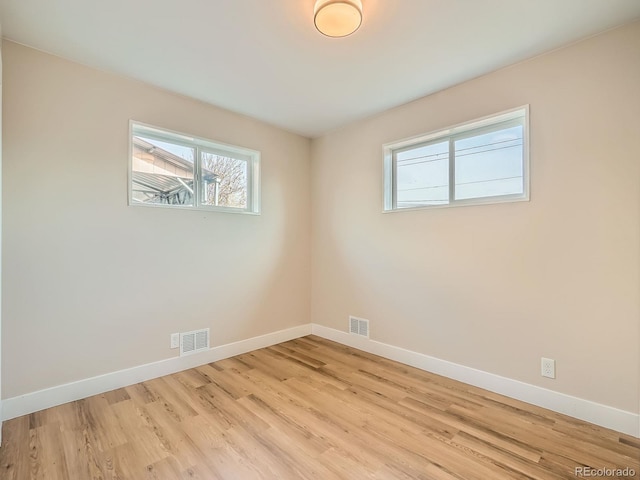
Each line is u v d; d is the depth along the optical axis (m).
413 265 2.93
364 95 2.79
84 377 2.31
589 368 2.02
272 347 3.42
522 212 2.28
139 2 1.70
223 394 2.37
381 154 3.17
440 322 2.73
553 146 2.14
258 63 2.29
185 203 2.92
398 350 3.03
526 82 2.25
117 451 1.72
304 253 3.83
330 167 3.67
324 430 1.92
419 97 2.83
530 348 2.24
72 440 1.81
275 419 2.04
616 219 1.92
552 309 2.15
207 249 2.97
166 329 2.71
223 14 1.79
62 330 2.22
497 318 2.40
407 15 1.79
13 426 1.94
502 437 1.86
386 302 3.14
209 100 2.88
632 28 1.87
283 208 3.61
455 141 2.75
